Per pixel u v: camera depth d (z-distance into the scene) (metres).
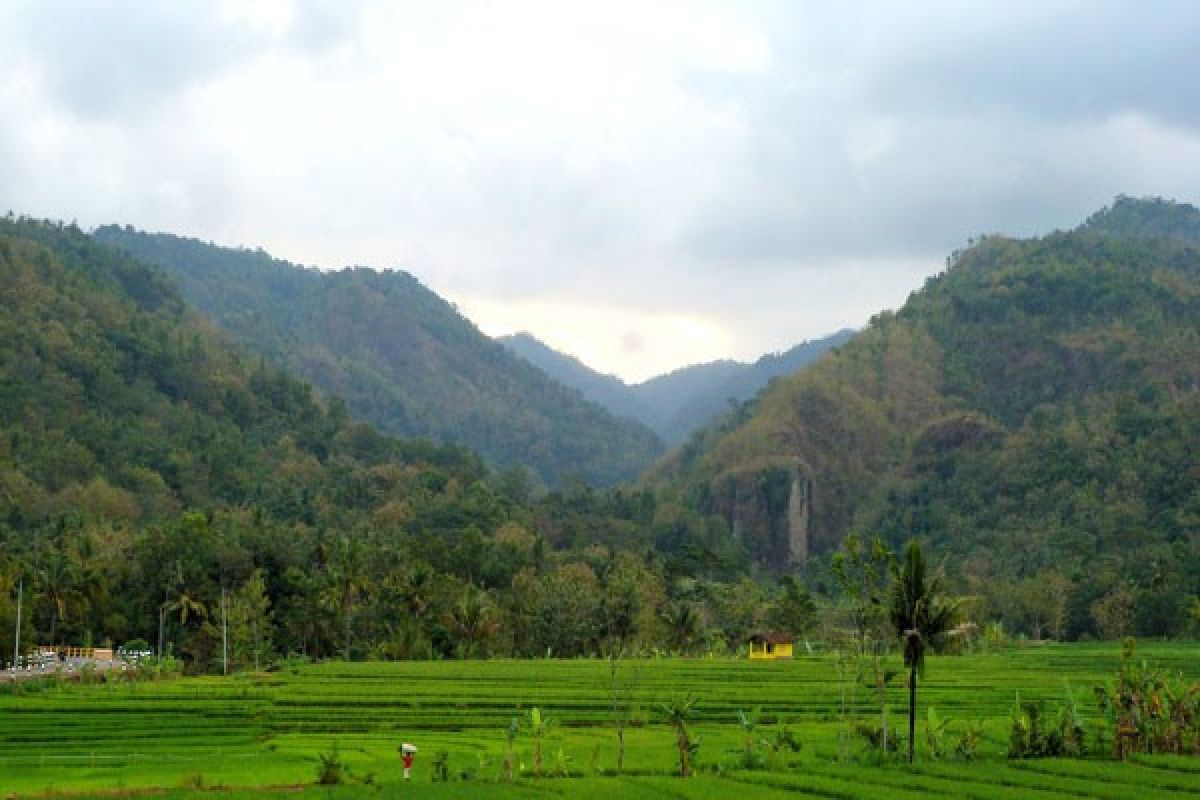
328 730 87.25
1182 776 60.62
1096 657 148.00
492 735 84.12
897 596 68.44
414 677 121.81
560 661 149.75
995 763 66.25
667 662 146.38
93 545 177.62
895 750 70.69
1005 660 145.50
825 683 115.44
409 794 56.44
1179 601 189.50
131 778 63.81
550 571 199.38
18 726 85.19
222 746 78.50
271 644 158.88
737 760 68.19
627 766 67.19
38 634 160.62
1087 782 58.78
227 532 187.62
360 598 173.38
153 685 114.25
